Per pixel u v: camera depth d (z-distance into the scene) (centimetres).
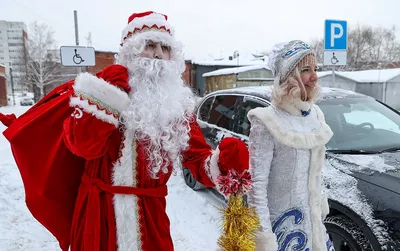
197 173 176
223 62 3259
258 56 3894
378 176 245
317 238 187
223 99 422
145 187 159
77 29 946
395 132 330
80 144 135
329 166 269
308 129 186
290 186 182
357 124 332
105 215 155
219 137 392
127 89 153
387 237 214
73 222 165
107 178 155
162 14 170
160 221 164
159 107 152
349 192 241
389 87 1805
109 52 2636
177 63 165
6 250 307
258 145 180
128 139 151
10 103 4091
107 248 155
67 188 171
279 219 183
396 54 4366
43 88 3834
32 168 160
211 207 398
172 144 156
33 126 156
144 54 158
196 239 326
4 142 816
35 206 169
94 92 138
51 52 3969
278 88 186
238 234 159
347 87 1912
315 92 189
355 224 233
